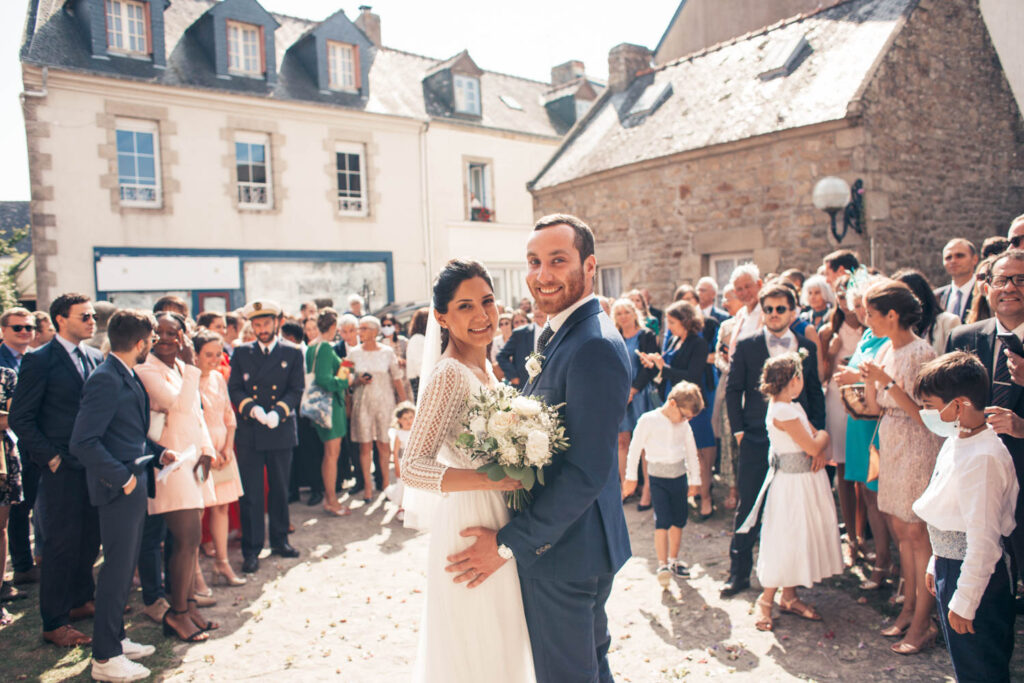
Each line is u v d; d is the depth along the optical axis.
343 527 5.79
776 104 9.49
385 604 4.23
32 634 3.94
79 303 3.90
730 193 9.69
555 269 2.28
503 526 2.28
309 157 15.98
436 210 18.03
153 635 3.88
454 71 18.66
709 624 3.71
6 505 4.23
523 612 2.38
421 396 2.33
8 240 18.58
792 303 4.07
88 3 13.43
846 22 9.95
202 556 5.26
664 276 10.73
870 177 8.25
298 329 5.66
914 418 3.27
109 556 3.34
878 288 3.39
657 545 4.19
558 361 2.27
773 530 3.59
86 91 13.15
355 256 16.70
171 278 14.21
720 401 5.80
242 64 15.34
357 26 17.81
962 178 9.60
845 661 3.23
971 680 2.52
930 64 9.16
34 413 3.68
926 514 2.67
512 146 19.56
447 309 2.42
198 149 14.49
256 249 15.26
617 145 11.85
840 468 4.50
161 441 3.82
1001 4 10.18
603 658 2.49
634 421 5.96
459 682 2.29
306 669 3.47
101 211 13.40
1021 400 3.05
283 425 4.99
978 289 3.68
